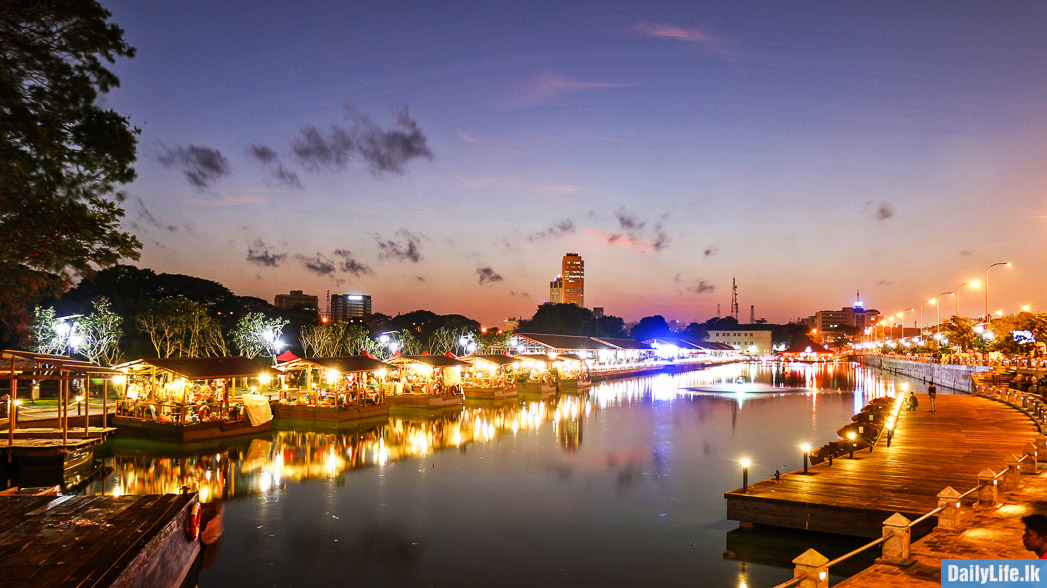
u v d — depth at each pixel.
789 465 34.56
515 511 25.08
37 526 14.20
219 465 33.69
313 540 21.58
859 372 144.00
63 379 30.78
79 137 17.02
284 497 27.12
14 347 47.44
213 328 74.94
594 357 127.44
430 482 29.98
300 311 115.69
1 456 28.58
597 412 59.75
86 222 17.14
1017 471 20.81
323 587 17.69
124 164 17.62
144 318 68.00
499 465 34.03
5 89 15.27
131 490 28.19
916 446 31.44
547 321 182.00
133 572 12.11
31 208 16.44
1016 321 95.94
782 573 18.28
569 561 19.61
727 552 20.03
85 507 15.84
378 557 20.02
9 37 15.67
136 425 38.78
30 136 15.91
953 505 15.66
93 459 32.88
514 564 19.41
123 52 17.25
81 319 57.34
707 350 183.88
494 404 64.75
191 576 17.41
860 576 12.43
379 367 55.78
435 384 60.91
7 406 38.56
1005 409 48.12
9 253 16.53
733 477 31.38
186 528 16.59
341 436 43.50
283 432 45.03
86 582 11.10
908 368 124.38
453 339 125.06
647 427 49.59
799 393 83.75
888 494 21.20
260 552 20.39
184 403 40.12
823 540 20.11
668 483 29.97
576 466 33.91
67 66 16.34
